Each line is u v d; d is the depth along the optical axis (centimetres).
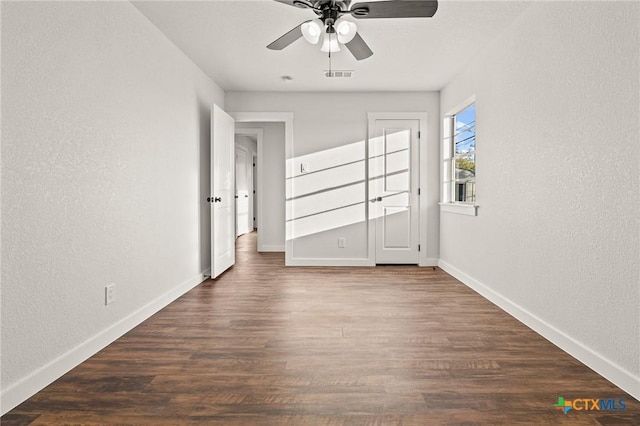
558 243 250
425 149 521
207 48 369
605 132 207
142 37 299
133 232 286
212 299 360
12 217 178
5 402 172
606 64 205
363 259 530
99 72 243
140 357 230
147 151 308
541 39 270
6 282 174
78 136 223
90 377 205
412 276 460
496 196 343
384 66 420
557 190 251
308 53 384
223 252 480
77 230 223
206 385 196
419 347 245
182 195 380
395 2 220
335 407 175
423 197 524
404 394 187
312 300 355
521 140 297
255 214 1040
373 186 527
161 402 179
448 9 292
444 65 418
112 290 258
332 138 525
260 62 409
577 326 231
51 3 201
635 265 187
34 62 190
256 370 212
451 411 172
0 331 171
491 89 353
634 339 188
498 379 202
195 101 414
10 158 176
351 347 245
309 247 533
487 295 360
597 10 212
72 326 218
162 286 336
